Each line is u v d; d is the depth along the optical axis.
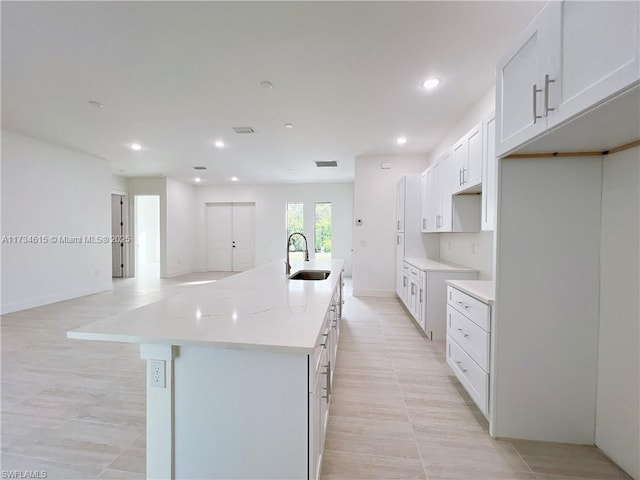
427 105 3.24
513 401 1.73
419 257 4.67
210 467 1.16
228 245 8.97
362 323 3.97
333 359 2.32
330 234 8.55
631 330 1.47
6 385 2.32
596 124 1.22
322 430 1.51
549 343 1.70
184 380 1.16
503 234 1.71
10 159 4.19
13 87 2.83
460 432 1.81
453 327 2.37
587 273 1.65
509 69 1.59
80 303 4.89
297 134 4.23
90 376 2.47
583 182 1.64
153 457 1.18
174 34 2.06
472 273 3.31
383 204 5.46
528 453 1.63
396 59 2.38
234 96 3.02
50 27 1.98
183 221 8.33
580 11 1.11
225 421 1.15
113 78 2.66
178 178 7.88
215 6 1.81
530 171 1.67
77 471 1.49
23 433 1.77
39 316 4.11
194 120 3.67
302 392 1.11
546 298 1.69
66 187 5.04
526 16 1.90
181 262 8.24
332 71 2.55
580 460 1.58
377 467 1.53
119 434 1.76
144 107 3.28
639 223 1.43
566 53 1.18
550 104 1.26
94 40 2.12
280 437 1.12
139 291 5.93
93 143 4.71
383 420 1.92
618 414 1.54
